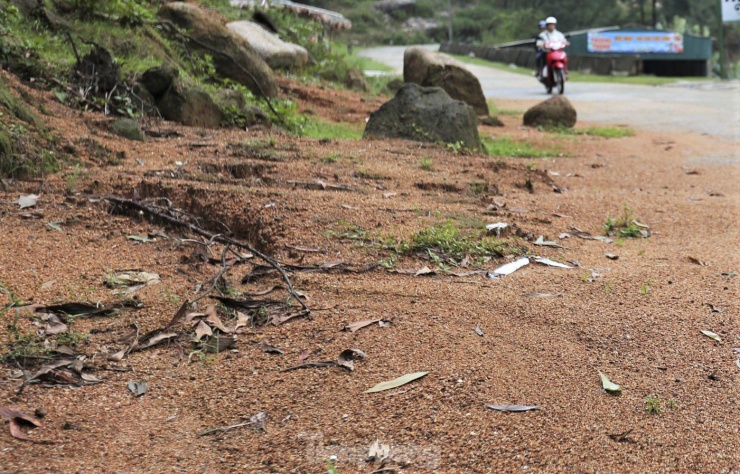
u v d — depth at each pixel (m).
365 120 12.90
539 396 3.40
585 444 3.06
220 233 5.64
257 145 7.78
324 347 3.86
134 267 4.82
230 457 3.02
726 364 3.74
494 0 82.81
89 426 3.21
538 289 4.70
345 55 28.34
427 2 79.50
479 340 3.93
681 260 5.46
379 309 4.30
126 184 6.00
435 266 5.03
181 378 3.63
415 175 7.30
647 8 66.44
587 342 3.97
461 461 2.96
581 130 14.05
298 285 4.64
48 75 8.59
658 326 4.16
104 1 11.99
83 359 3.74
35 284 4.43
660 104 19.86
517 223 6.13
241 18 18.92
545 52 24.89
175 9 12.74
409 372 3.59
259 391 3.49
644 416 3.26
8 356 3.68
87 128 7.37
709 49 44.34
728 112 17.53
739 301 4.54
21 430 3.14
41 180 5.96
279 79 15.36
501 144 11.82
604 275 5.02
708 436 3.12
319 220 5.63
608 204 7.27
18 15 10.25
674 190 8.34
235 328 4.10
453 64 15.91
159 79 8.93
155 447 3.09
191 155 7.18
